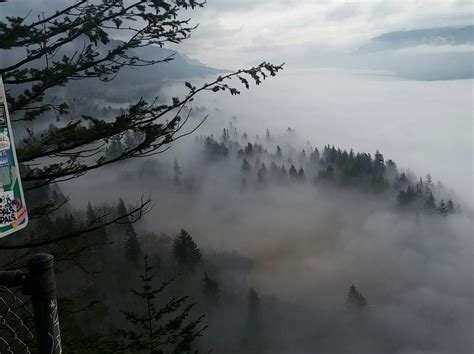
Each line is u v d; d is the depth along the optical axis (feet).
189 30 18.70
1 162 7.23
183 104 17.10
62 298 19.88
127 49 17.67
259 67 17.42
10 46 15.70
